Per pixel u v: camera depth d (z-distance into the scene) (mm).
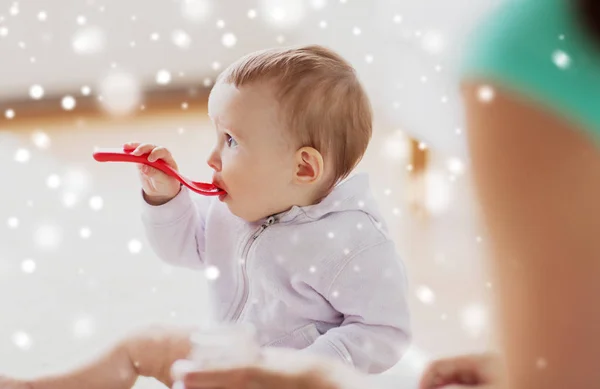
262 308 918
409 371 951
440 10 972
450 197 1485
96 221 1584
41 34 2848
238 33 3035
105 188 1835
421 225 1529
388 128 2021
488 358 584
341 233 891
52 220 1583
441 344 1038
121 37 2959
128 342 800
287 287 894
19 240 1463
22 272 1303
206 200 1009
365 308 861
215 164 895
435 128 1342
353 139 906
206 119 2617
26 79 2877
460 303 1168
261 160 864
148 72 3020
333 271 874
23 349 1014
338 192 918
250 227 917
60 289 1234
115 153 888
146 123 2572
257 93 855
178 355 785
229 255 949
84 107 2871
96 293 1220
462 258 1347
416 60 1425
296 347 894
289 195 889
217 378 522
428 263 1334
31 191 1795
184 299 1200
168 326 817
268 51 907
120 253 1403
